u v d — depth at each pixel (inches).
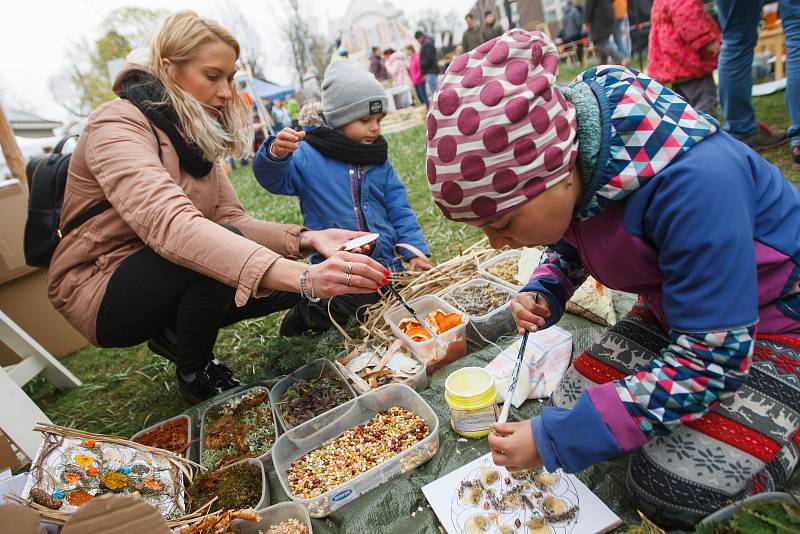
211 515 49.1
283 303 91.8
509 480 53.2
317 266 59.0
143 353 118.0
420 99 435.2
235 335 109.7
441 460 59.7
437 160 39.0
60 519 44.2
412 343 76.8
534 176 37.8
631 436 41.1
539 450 43.6
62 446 51.8
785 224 42.1
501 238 43.3
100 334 77.6
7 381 74.3
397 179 108.0
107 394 102.6
